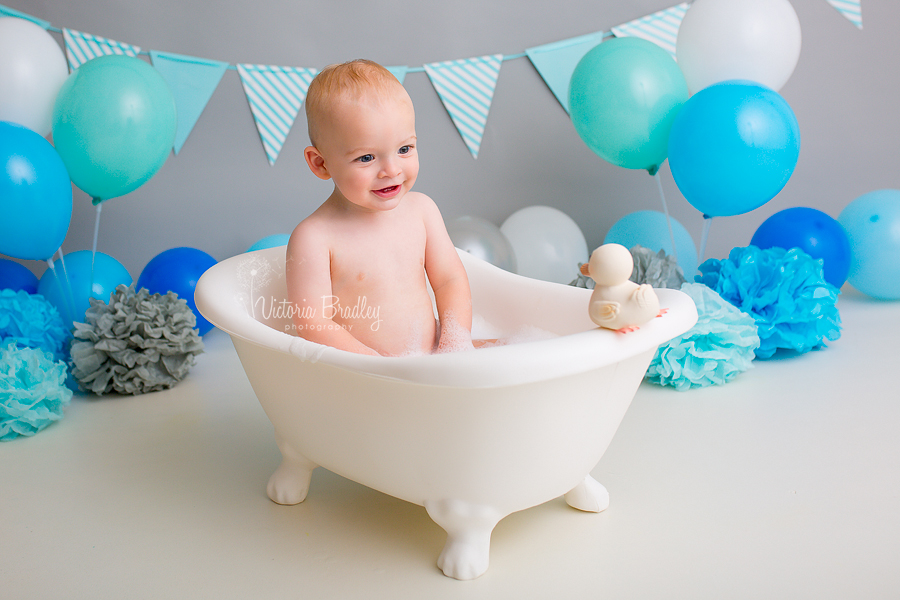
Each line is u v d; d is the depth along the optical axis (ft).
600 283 2.82
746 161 5.66
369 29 8.36
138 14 7.91
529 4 8.40
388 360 2.66
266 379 3.35
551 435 2.87
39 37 6.13
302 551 3.40
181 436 4.88
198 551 3.43
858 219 7.20
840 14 8.50
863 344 6.20
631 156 6.47
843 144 8.82
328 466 3.48
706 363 5.33
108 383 5.83
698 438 4.49
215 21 8.08
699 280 6.53
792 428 4.56
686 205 8.97
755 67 6.40
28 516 3.82
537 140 8.79
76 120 5.79
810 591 2.93
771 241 6.71
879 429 4.47
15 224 5.43
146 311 5.83
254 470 4.33
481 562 3.13
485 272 4.43
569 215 9.02
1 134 5.44
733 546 3.29
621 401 3.13
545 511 3.69
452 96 8.54
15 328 5.65
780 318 5.81
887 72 8.66
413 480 3.06
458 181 8.80
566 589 3.02
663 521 3.54
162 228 8.44
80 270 6.68
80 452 4.65
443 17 8.39
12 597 3.09
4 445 4.79
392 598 3.01
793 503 3.65
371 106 3.35
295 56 8.29
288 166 8.50
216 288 3.65
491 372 2.47
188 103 8.11
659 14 8.23
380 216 3.82
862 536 3.32
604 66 6.20
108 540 3.55
